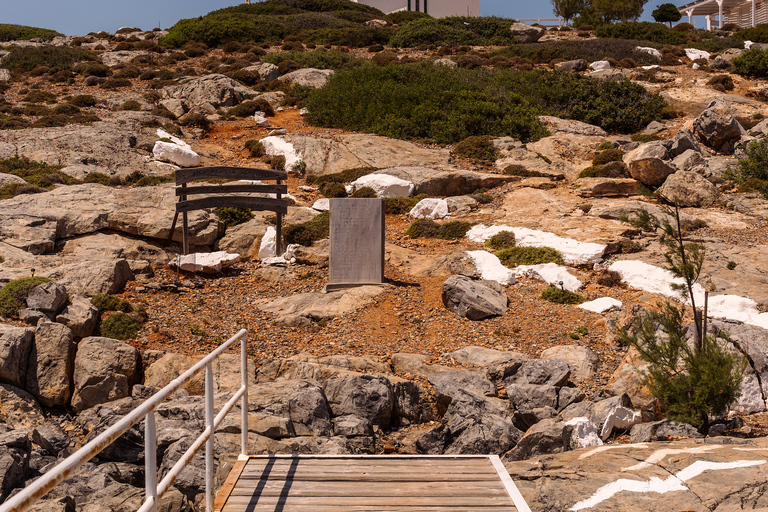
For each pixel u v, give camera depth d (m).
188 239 17.19
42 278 12.46
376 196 23.59
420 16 70.06
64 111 31.77
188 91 37.25
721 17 74.06
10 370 10.32
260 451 7.75
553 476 5.82
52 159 24.39
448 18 60.81
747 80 40.97
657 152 23.58
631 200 21.45
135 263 15.73
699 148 26.02
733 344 10.74
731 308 13.75
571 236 18.31
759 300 14.01
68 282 13.72
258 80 41.81
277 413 8.93
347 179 25.11
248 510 5.06
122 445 8.54
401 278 16.23
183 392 10.26
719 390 8.25
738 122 29.16
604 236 18.09
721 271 15.77
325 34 58.47
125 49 52.59
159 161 26.38
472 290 14.19
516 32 59.06
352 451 8.71
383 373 11.33
